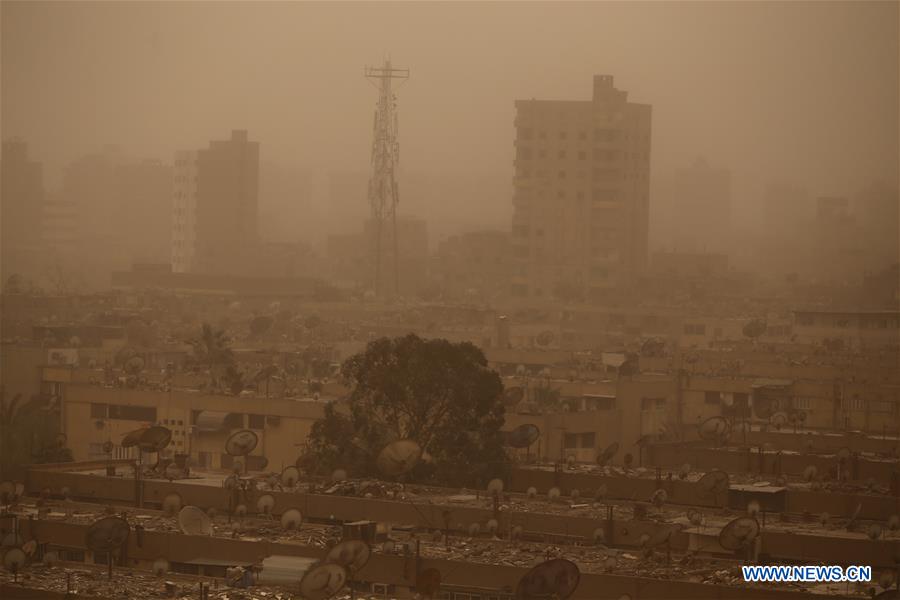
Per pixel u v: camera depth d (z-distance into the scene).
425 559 178.50
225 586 172.50
